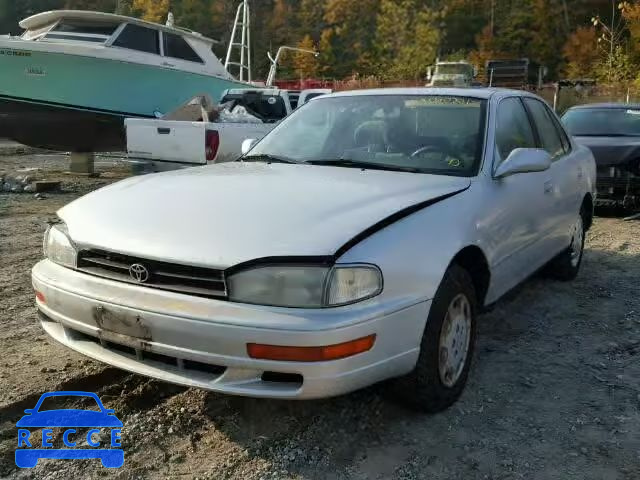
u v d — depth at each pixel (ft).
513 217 12.44
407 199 10.05
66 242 9.88
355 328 8.29
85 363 12.00
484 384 11.68
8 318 14.24
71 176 39.17
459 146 12.39
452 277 10.18
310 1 208.64
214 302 8.41
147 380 11.38
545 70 82.84
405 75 180.45
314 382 8.18
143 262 8.87
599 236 24.61
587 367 12.48
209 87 42.09
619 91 89.20
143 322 8.69
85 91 36.63
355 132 13.37
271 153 13.73
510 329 14.53
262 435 9.72
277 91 38.45
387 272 8.77
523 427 10.16
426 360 9.72
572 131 31.73
